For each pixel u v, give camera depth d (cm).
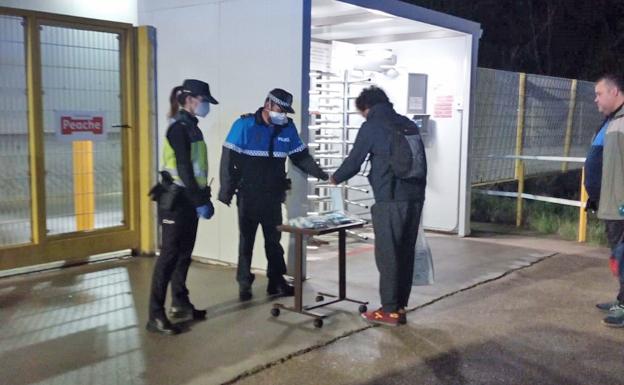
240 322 527
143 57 709
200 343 482
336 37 920
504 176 1005
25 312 546
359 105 536
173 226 494
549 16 1844
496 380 433
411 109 871
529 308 577
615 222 531
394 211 515
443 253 779
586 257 766
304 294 606
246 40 647
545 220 951
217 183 688
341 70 895
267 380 425
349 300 566
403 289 534
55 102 652
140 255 734
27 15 622
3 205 630
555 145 1141
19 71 627
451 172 884
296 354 465
